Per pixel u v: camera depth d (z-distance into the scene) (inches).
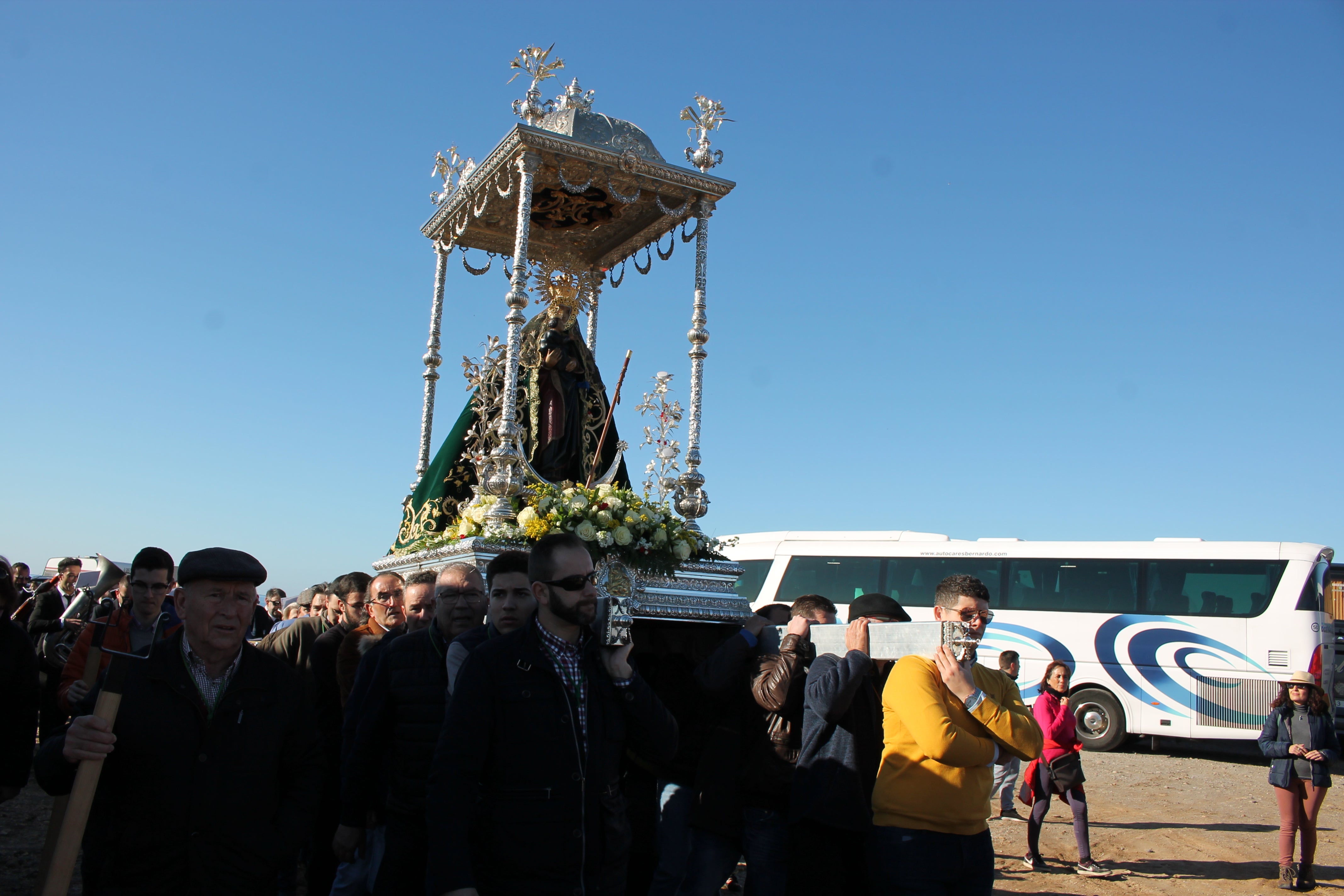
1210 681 679.1
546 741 136.7
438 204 370.9
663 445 330.0
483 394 333.4
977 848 177.9
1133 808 503.2
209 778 135.9
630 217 366.9
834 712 185.0
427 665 190.1
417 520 336.2
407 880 180.5
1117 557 730.8
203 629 140.2
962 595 184.2
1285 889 352.2
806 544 830.5
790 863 193.0
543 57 315.3
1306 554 681.0
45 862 153.2
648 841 275.0
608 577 279.9
